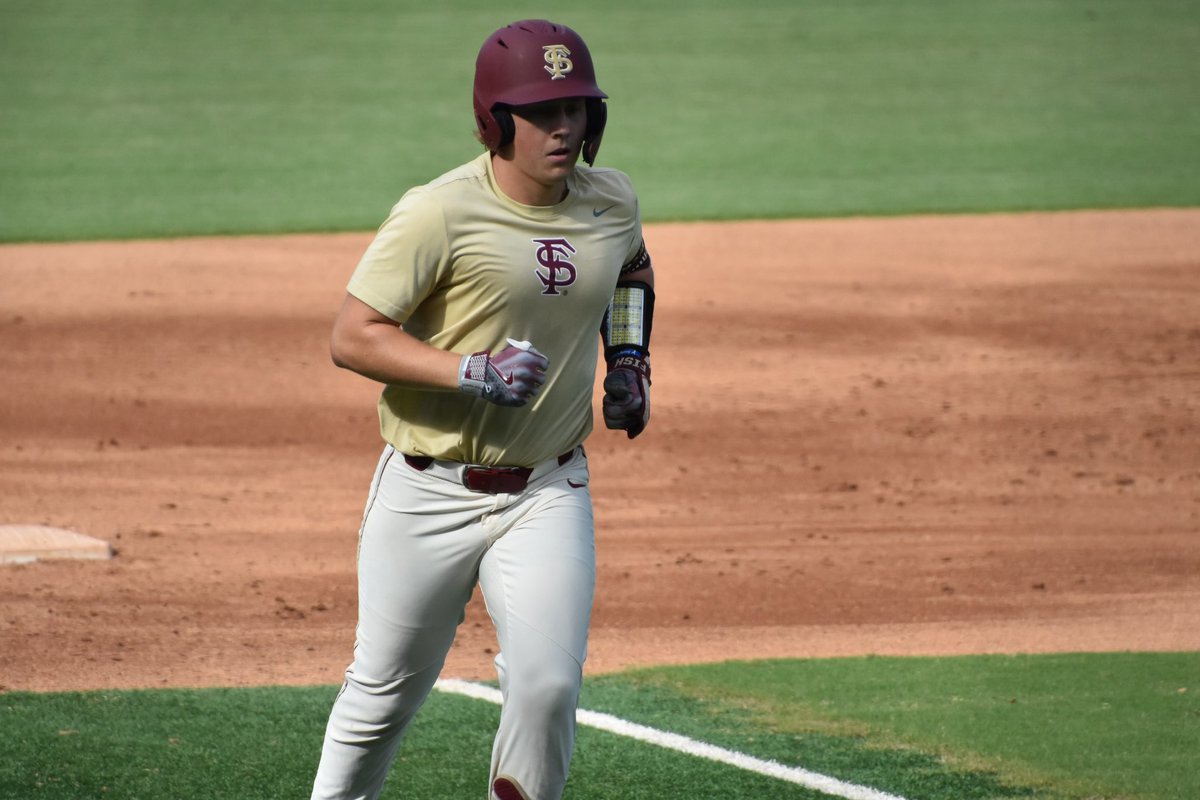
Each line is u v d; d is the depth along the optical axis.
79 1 131.00
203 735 19.42
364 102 92.25
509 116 13.48
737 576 27.31
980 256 57.59
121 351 44.69
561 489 14.41
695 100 93.81
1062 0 132.62
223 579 26.94
